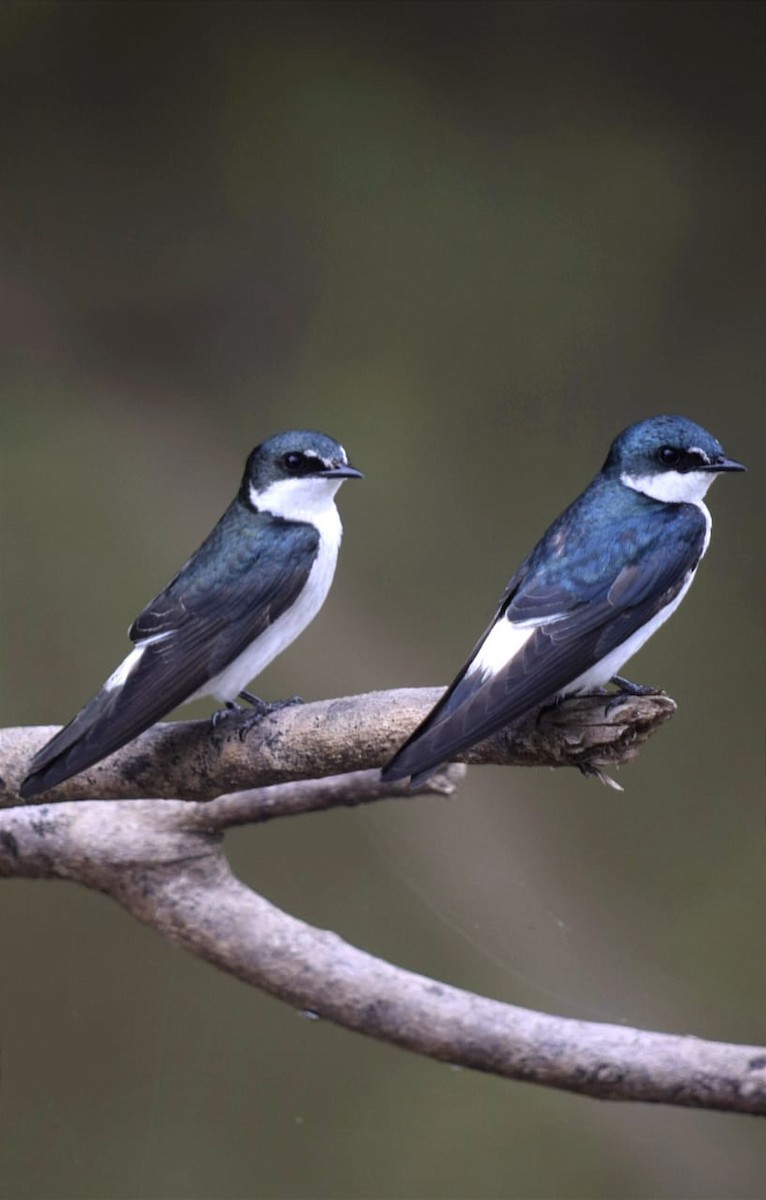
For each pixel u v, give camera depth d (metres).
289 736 6.06
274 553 7.32
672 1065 5.69
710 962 9.97
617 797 10.66
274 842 10.34
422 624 11.48
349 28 12.95
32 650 10.95
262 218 12.64
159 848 6.65
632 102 13.05
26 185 12.52
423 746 5.49
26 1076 9.42
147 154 12.68
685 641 11.54
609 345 12.59
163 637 7.06
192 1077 9.46
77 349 12.25
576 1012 9.84
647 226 12.76
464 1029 5.95
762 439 12.30
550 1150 9.16
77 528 11.38
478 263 12.64
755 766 10.98
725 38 13.04
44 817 6.77
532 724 5.67
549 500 11.96
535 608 6.29
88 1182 9.18
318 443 7.51
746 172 12.84
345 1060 9.46
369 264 12.63
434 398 12.36
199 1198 9.01
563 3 13.02
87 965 9.75
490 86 13.01
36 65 12.66
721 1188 9.04
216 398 12.18
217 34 12.80
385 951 10.05
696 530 6.64
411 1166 9.20
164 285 12.44
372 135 12.83
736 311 12.58
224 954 6.51
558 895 10.35
